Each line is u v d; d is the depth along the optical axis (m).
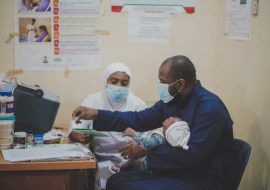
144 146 1.90
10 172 1.77
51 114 2.22
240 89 2.56
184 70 1.97
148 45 2.97
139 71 2.99
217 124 1.88
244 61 2.50
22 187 1.79
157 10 2.95
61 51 2.89
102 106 2.65
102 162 2.53
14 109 2.17
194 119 1.96
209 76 3.06
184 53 3.02
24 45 2.85
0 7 2.80
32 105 2.19
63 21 2.87
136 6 2.93
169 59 2.02
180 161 1.87
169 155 1.89
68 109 2.94
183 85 1.98
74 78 2.93
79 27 2.89
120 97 2.54
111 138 2.56
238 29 2.61
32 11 2.83
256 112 2.33
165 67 2.00
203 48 3.03
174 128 1.89
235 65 2.65
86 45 2.91
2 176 1.76
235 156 2.02
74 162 1.79
